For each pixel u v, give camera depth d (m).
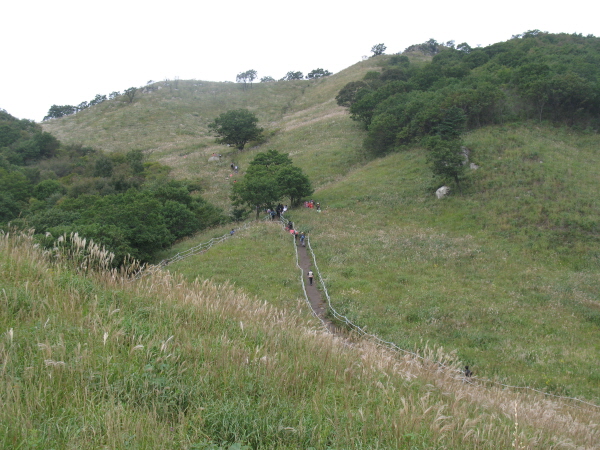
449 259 30.45
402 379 8.34
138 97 137.00
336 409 6.11
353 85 89.88
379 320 20.91
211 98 137.25
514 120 54.88
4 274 8.41
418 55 144.50
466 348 18.92
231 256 30.70
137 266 11.09
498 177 41.91
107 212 32.03
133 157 73.38
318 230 37.25
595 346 20.11
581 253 30.98
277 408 5.95
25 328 6.57
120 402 5.21
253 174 48.44
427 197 42.97
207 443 4.89
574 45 86.06
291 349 8.59
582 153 46.50
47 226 32.81
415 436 5.80
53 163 78.38
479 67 77.69
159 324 7.90
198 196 53.00
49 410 5.02
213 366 6.75
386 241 33.94
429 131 55.53
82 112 134.75
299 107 120.94
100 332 6.90
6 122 99.31
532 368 17.75
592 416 12.63
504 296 25.23
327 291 24.62
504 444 6.43
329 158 63.47
